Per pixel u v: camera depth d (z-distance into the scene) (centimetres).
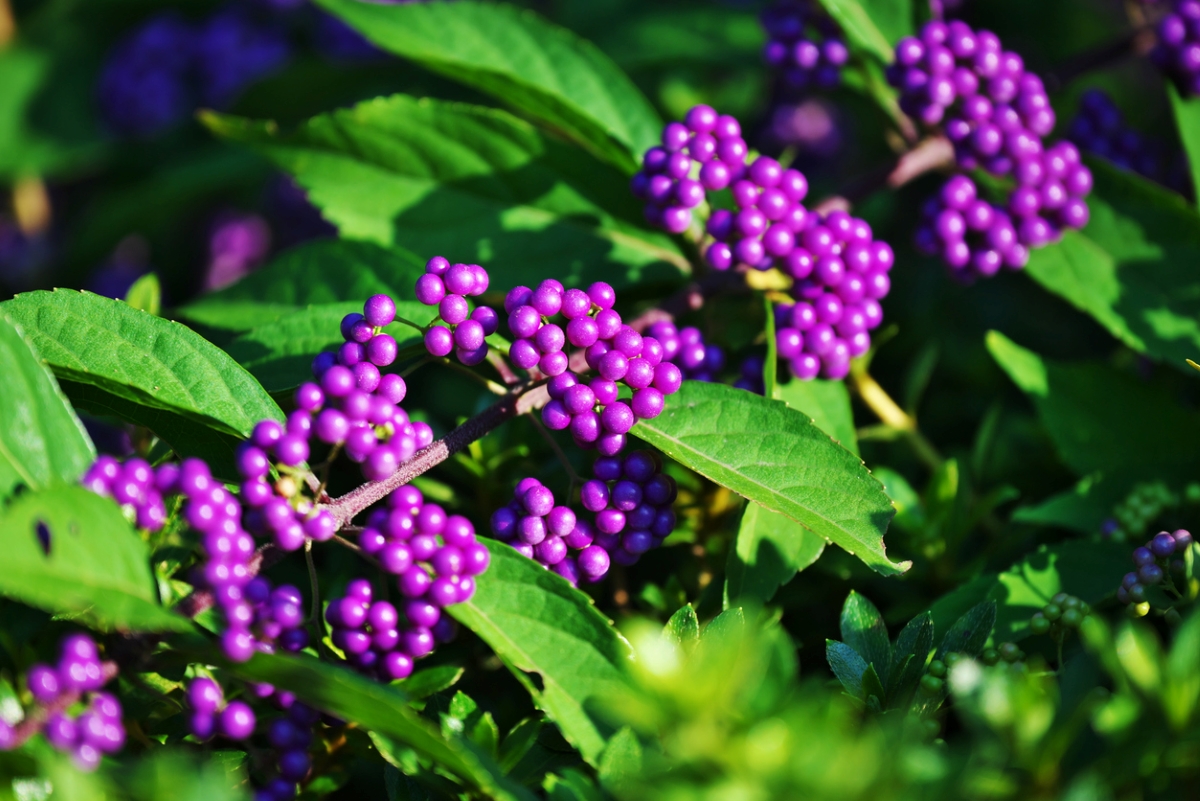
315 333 47
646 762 42
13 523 41
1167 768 41
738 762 40
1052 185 49
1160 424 49
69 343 44
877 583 47
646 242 50
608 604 47
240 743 44
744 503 47
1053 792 41
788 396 48
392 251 49
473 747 43
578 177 50
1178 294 50
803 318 47
